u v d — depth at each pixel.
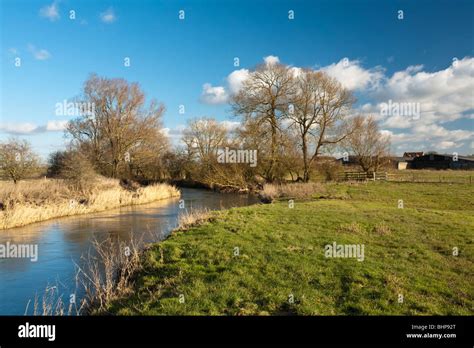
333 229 13.04
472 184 35.16
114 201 27.53
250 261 9.05
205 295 7.08
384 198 26.50
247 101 39.97
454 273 8.09
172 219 20.64
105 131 39.41
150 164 46.03
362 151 47.25
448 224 14.17
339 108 40.78
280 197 29.61
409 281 7.55
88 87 38.47
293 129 41.28
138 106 39.78
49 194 24.00
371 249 10.20
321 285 7.45
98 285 8.26
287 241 11.08
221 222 14.29
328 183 38.75
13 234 16.30
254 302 6.77
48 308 7.87
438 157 77.62
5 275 10.48
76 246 13.96
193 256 9.82
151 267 9.48
